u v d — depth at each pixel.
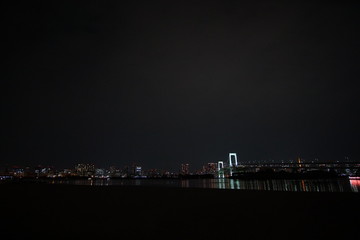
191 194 19.55
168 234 7.36
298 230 7.68
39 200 16.39
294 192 19.14
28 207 13.04
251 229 7.86
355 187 63.59
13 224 8.70
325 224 8.38
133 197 17.89
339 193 17.61
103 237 7.05
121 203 14.55
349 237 6.93
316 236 7.02
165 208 12.44
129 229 7.96
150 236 7.14
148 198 17.06
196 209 12.00
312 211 10.85
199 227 8.21
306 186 69.25
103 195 19.66
